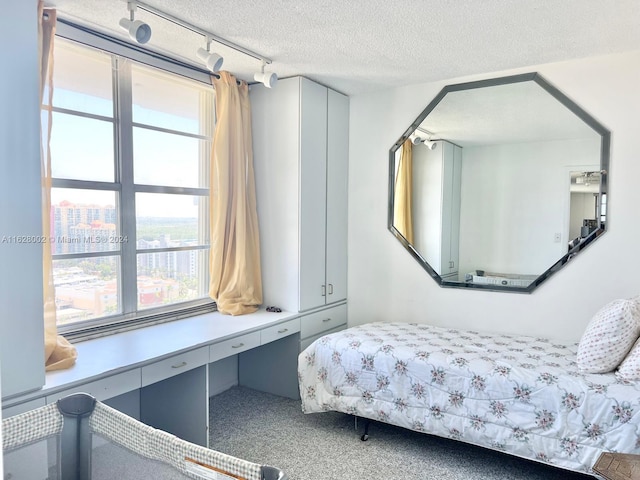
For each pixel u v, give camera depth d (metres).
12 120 1.74
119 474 1.50
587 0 2.16
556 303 3.14
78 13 2.33
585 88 2.99
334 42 2.70
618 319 2.24
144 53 2.83
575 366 2.39
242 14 2.33
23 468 1.47
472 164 3.43
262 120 3.52
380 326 3.30
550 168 3.15
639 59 2.83
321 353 2.90
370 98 3.81
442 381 2.50
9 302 1.75
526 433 2.27
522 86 3.20
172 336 2.69
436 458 2.61
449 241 3.55
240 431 2.93
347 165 3.94
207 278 3.45
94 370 2.09
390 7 2.24
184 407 2.69
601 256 2.99
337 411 3.01
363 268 3.92
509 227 3.31
